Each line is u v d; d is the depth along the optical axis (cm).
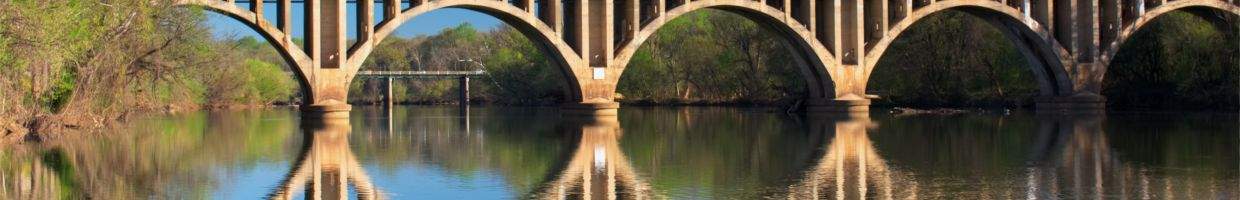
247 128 5159
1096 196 2341
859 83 6278
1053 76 6750
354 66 5422
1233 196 2333
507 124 5603
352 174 2809
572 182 2633
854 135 4353
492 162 3148
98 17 4288
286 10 5297
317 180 2675
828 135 4369
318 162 3144
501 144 3919
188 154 3438
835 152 3459
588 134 4575
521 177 2741
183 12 4988
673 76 10256
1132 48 7206
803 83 8125
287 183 2611
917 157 3250
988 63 7681
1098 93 6681
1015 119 5775
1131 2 6688
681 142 3991
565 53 5741
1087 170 2841
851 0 6278
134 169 2939
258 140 4153
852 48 6288
